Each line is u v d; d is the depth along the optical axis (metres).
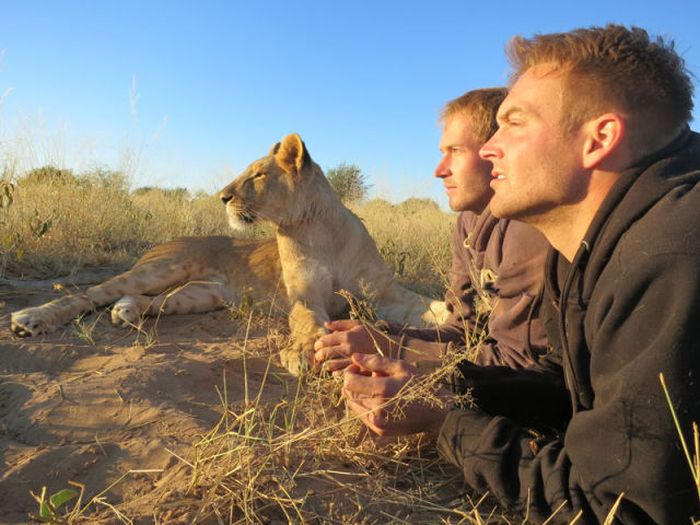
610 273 0.62
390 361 0.89
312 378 1.18
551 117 0.68
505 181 0.72
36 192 2.70
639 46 0.67
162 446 0.90
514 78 0.76
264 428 0.97
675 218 0.58
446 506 0.80
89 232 2.46
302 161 1.73
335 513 0.76
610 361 0.61
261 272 1.88
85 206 2.59
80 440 0.93
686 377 0.54
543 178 0.69
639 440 0.56
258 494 0.76
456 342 1.23
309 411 1.04
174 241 1.99
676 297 0.55
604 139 0.67
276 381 1.21
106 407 1.02
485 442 0.73
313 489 0.80
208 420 1.00
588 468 0.61
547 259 0.78
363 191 4.95
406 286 2.23
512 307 1.02
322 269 1.74
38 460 0.86
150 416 0.99
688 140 0.71
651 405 0.55
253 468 0.81
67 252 2.22
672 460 0.55
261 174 1.75
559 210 0.71
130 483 0.82
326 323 1.17
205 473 0.79
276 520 0.74
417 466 0.89
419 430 0.85
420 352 1.10
